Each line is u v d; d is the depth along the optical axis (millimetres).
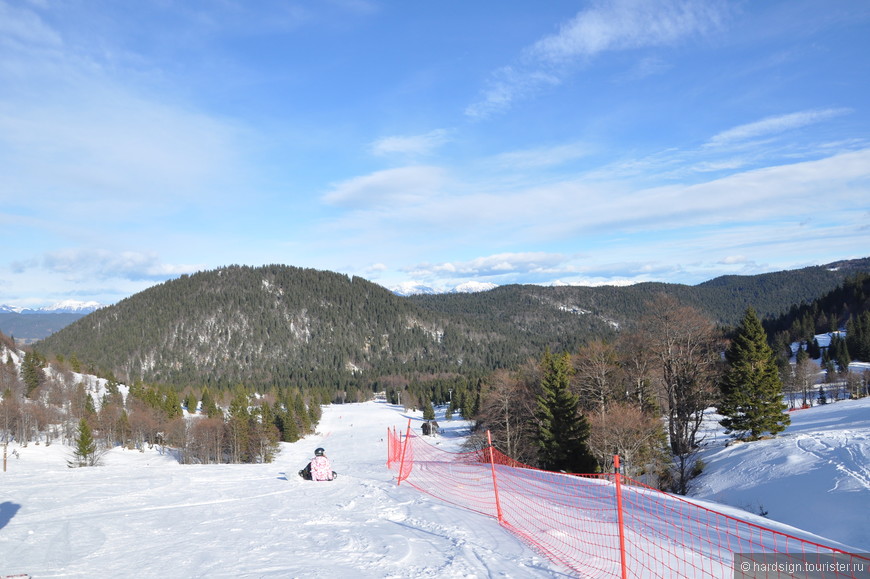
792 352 118188
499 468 23891
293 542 8156
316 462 16484
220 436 72062
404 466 27250
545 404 36281
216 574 6441
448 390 147875
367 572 6516
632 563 7270
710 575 7016
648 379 35281
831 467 24859
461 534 8797
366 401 187500
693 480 31000
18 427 72438
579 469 31188
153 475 18312
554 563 7105
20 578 6254
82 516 10461
